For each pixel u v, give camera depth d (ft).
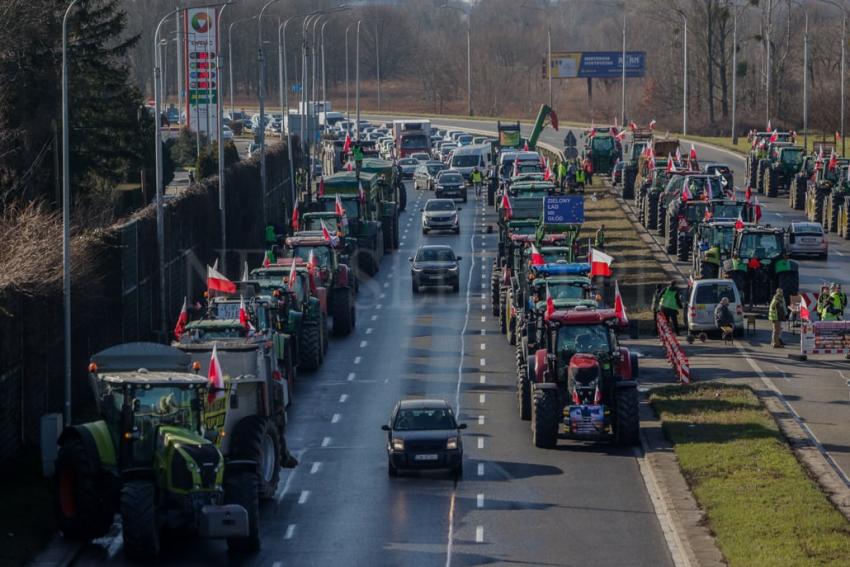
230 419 263.29
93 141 602.03
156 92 415.64
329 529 256.93
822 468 286.05
